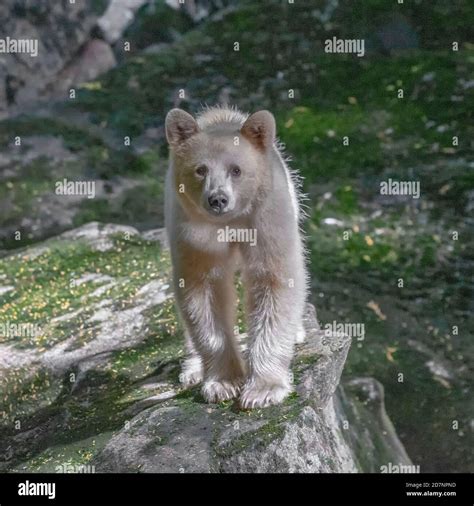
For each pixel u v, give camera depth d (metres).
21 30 18.16
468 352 12.88
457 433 11.85
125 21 19.52
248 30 19.73
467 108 17.19
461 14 19.25
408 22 19.27
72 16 18.67
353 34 19.27
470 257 14.41
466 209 15.21
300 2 20.14
